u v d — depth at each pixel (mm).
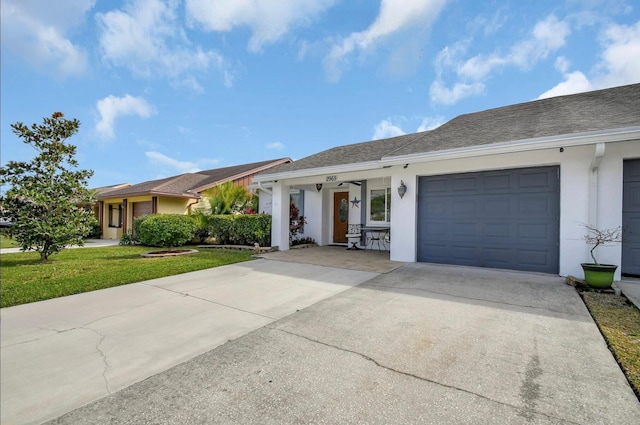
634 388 2439
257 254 10289
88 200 9562
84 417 2275
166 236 10656
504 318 4027
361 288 5691
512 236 7020
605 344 3225
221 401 2408
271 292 5539
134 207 18062
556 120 6914
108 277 6688
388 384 2574
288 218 11664
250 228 11750
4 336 3756
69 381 2771
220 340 3562
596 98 8109
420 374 2719
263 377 2742
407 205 8344
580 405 2252
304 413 2232
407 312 4328
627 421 2080
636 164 5914
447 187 7918
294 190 13750
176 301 5078
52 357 3229
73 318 4336
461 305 4590
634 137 5117
